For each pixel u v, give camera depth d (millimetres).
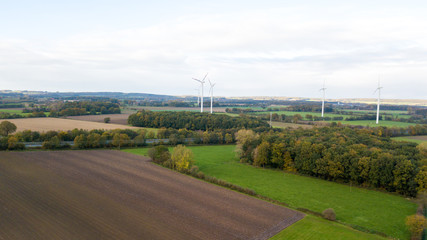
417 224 39469
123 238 35844
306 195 58781
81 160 77750
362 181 66312
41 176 60812
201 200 51469
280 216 46250
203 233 38594
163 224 40625
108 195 51281
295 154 77375
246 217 45000
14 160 73375
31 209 43531
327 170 68188
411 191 58000
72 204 46250
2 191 50531
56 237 35250
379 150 67375
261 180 69125
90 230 37562
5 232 36000
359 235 40312
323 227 42594
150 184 59312
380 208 52375
